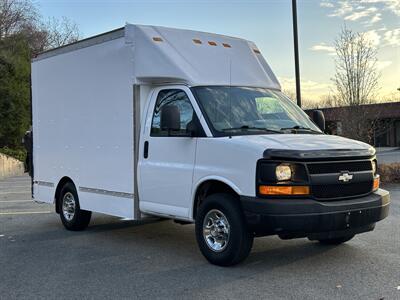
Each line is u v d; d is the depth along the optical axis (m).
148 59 7.26
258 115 6.94
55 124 9.53
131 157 7.57
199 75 6.98
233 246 6.11
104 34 8.10
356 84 20.17
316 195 5.84
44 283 5.90
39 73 10.03
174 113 6.49
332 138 6.61
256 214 5.78
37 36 45.72
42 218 10.79
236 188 6.02
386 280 5.71
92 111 8.44
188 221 6.93
